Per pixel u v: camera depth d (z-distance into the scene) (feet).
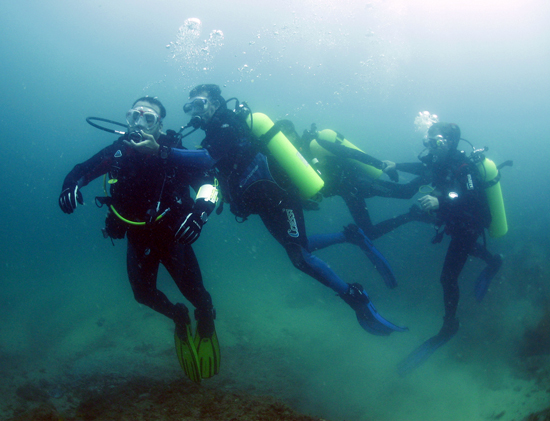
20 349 19.16
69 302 29.86
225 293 31.50
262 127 11.80
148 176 8.98
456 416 14.29
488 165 16.21
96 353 17.65
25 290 36.94
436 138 15.61
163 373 14.51
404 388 17.38
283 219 12.18
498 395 14.53
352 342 22.62
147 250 9.87
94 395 12.69
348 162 17.43
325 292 32.71
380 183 18.80
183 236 8.40
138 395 11.78
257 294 32.27
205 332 11.16
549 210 39.22
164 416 9.34
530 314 19.84
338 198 53.26
